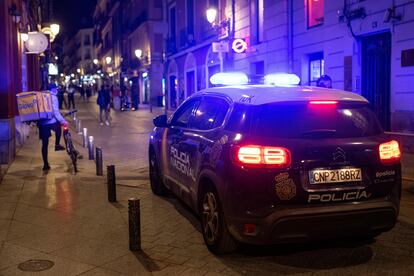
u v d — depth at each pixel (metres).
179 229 6.16
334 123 4.91
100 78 85.25
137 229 5.35
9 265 4.92
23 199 7.57
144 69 46.28
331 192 4.63
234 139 4.81
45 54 34.00
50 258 5.12
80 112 34.09
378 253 5.29
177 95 33.62
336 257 5.18
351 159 4.72
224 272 4.79
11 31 11.91
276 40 17.94
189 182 5.98
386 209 4.84
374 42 13.59
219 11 23.94
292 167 4.57
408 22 12.04
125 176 9.82
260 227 4.58
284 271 4.82
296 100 4.89
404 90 12.32
